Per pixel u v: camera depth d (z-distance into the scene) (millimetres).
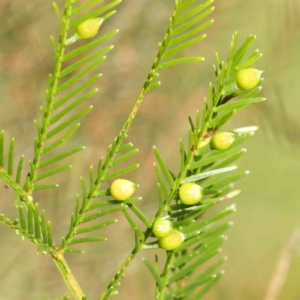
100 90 740
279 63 616
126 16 725
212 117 350
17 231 346
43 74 714
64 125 346
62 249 353
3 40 689
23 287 703
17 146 705
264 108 600
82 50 339
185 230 353
